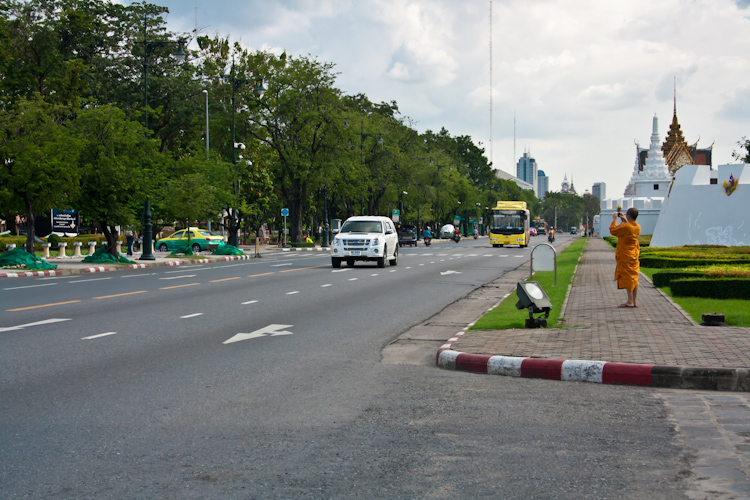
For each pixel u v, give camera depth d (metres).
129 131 33.34
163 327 11.95
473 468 4.84
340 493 4.40
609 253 42.31
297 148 62.19
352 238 29.81
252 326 12.15
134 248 55.59
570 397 7.02
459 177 120.75
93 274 26.67
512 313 13.16
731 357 8.14
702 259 24.17
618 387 7.51
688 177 39.56
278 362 8.92
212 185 44.44
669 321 11.55
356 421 6.09
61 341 10.40
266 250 57.69
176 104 59.09
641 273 23.06
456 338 10.09
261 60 60.94
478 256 43.94
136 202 35.72
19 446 5.37
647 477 4.62
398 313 14.38
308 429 5.84
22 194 29.16
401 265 32.62
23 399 6.86
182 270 28.58
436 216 116.44
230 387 7.45
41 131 29.80
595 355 8.44
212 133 60.09
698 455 5.06
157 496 4.38
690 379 7.45
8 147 28.59
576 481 4.57
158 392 7.19
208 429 5.84
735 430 5.70
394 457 5.10
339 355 9.51
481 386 7.58
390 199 86.94
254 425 5.96
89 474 4.76
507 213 67.44
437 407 6.61
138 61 59.12
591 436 5.59
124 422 6.04
